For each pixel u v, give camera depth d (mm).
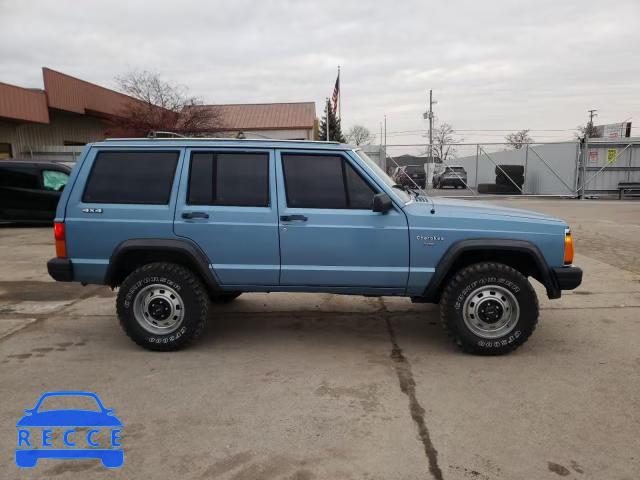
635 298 6023
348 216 4180
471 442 2920
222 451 2850
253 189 4270
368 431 3055
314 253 4219
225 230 4227
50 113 22922
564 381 3740
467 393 3557
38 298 6301
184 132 25438
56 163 12617
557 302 5902
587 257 8406
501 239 4152
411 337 4812
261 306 5949
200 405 3404
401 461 2740
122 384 3736
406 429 3072
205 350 4461
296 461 2750
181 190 4270
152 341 4316
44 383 3752
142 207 4273
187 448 2883
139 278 4250
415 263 4199
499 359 4188
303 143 4277
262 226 4207
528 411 3283
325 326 5184
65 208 4332
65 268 4324
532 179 23734
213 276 4312
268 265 4262
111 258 4301
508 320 4203
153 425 3141
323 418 3219
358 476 2611
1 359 4246
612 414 3236
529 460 2734
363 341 4711
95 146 4395
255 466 2705
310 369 4023
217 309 5812
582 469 2650
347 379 3820
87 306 5938
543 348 4430
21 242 10406
